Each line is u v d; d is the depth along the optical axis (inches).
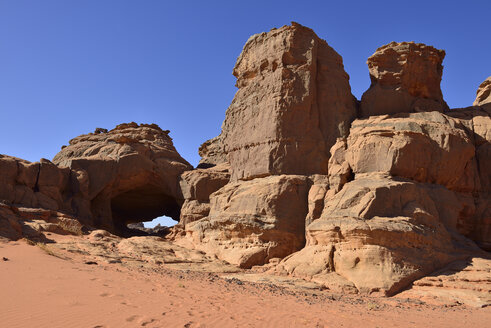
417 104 1015.6
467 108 1061.8
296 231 882.1
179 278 547.8
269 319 329.1
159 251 867.4
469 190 895.7
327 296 555.8
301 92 980.6
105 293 363.3
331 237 719.7
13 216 850.1
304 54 1007.6
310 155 955.3
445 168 847.1
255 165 992.2
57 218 978.7
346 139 930.1
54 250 695.1
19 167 1024.2
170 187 1288.1
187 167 1337.4
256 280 677.9
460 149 857.5
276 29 1058.7
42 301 312.0
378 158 828.0
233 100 1137.4
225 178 1210.0
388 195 730.2
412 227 683.4
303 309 396.5
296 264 746.8
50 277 414.3
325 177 916.6
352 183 797.2
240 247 891.4
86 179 1167.0
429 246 687.7
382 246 658.8
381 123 912.9
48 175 1075.3
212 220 961.5
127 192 1405.0
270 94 1005.2
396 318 392.5
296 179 907.4
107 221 1234.6
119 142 1305.4
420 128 870.4
